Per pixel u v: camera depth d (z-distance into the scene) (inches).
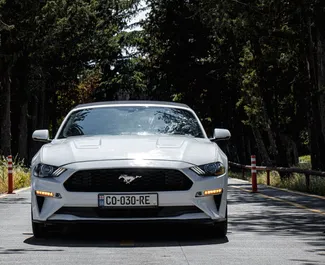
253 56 1354.6
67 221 396.2
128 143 421.1
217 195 409.1
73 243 402.3
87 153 407.8
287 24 1218.0
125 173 394.6
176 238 422.0
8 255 360.8
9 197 857.5
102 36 2237.9
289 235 442.0
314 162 1446.9
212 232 425.4
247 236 435.8
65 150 417.7
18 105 2036.2
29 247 388.8
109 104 491.2
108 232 449.4
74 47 2066.9
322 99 1144.2
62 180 397.7
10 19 1587.1
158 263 332.5
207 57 2251.5
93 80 2812.5
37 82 1942.7
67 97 2647.6
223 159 423.5
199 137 465.4
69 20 1838.1
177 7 2364.7
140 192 392.5
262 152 1968.5
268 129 1632.6
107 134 458.6
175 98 2536.9
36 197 409.1
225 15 1275.8
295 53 1294.3
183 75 2353.6
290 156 2353.6
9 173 958.4
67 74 2177.7
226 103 2351.1
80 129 464.1
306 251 372.2
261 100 1582.2
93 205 392.8
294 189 1040.2
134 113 478.9
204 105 2365.9
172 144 422.6
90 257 351.9
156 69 2466.8
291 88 1395.2
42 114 2327.8
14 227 498.6
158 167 394.6
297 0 1133.1
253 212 611.2
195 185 397.7
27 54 1795.0
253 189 952.9
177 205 395.2
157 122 471.5
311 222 522.9
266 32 1228.5
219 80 2300.7
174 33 2357.3
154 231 452.4
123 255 357.4
